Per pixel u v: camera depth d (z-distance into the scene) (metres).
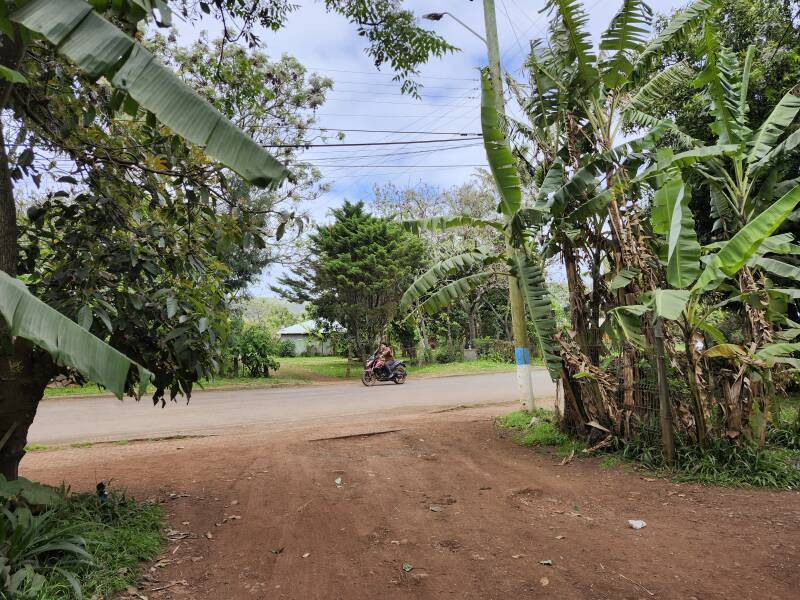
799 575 3.36
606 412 6.85
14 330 2.08
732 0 9.70
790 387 10.07
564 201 6.16
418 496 5.24
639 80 7.03
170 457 6.88
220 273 5.39
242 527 4.41
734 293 6.80
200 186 4.50
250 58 10.56
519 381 9.12
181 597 3.21
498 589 3.28
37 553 3.12
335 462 6.61
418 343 29.73
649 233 6.96
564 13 6.07
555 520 4.51
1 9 2.25
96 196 4.27
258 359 21.36
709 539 4.01
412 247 24.86
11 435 3.85
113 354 2.25
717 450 5.86
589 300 7.33
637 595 3.16
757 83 9.38
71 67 4.27
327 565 3.69
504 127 8.27
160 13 2.52
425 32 6.76
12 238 3.69
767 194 6.83
